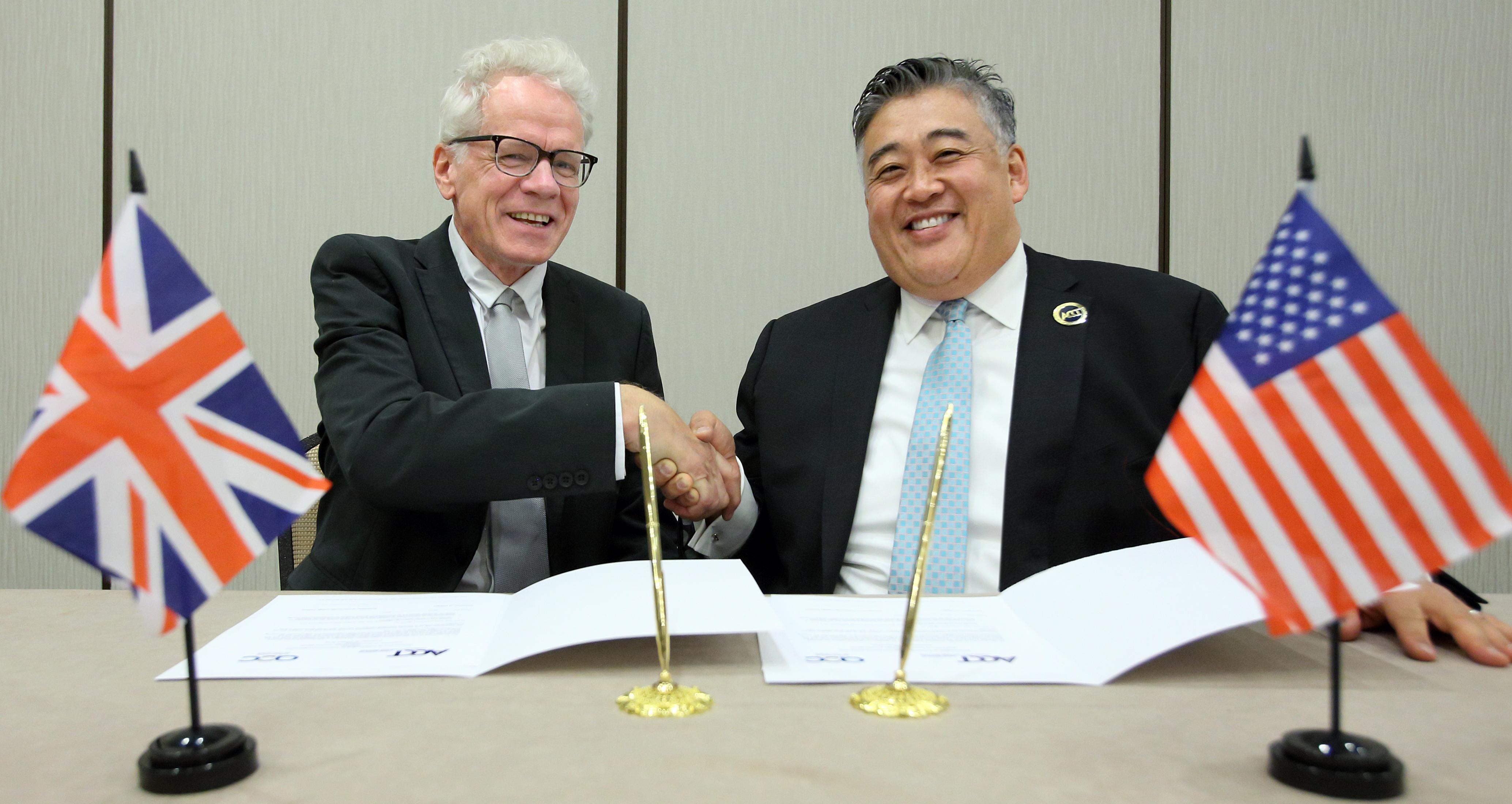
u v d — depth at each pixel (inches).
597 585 34.8
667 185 95.4
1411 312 96.0
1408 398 22.5
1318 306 23.4
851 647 30.9
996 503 51.8
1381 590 22.0
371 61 94.0
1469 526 21.9
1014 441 51.7
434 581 55.9
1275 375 23.7
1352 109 95.0
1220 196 95.5
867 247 96.0
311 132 94.1
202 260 94.3
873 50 95.2
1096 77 95.0
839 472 55.2
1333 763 20.0
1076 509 50.8
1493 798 19.7
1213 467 24.1
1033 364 53.3
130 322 23.4
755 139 95.4
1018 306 56.3
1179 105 95.0
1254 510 23.6
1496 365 96.3
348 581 56.0
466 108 60.1
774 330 63.4
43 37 93.0
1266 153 95.2
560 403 47.4
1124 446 51.6
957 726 24.0
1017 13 95.0
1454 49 94.9
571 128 61.2
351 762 21.7
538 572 59.4
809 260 96.0
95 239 94.0
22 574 94.8
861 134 58.5
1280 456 23.5
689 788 20.1
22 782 20.8
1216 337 53.8
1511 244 95.8
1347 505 22.7
